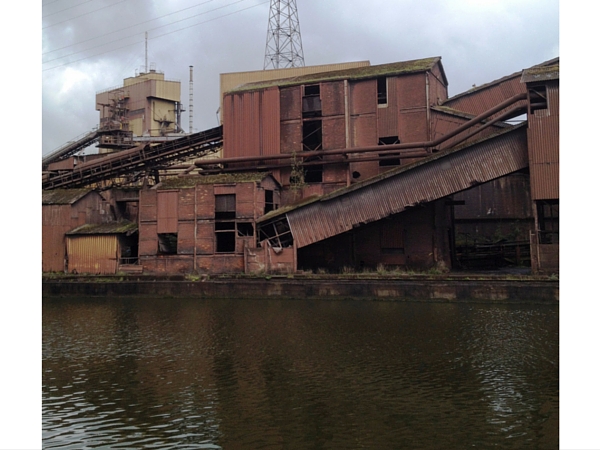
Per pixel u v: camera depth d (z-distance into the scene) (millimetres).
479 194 38938
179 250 34312
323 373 14953
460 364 15383
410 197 30250
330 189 36000
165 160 42938
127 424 11695
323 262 35156
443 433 10836
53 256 37781
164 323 23203
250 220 33125
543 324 20266
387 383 13930
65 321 24344
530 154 27016
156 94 72125
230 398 13164
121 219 44406
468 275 26719
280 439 10766
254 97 37906
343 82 36031
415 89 35219
